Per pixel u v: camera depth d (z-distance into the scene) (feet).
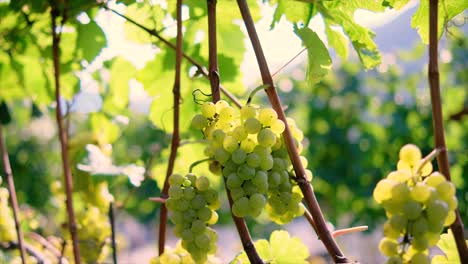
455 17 4.83
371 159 14.74
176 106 4.84
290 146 4.12
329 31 5.06
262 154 4.00
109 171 5.51
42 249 6.02
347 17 4.82
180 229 4.20
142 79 5.63
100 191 5.56
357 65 15.55
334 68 15.67
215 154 4.03
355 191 14.90
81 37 5.53
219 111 4.09
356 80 15.39
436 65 3.78
